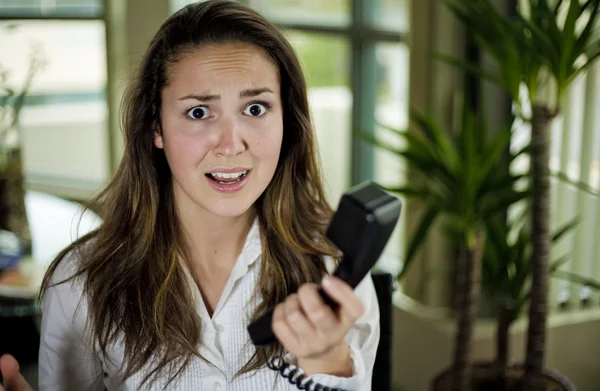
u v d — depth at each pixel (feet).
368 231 2.17
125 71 4.10
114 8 11.39
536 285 6.93
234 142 3.49
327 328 2.24
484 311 8.98
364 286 4.24
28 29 11.91
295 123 4.01
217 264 4.15
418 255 9.42
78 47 12.42
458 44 8.70
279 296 4.11
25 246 8.37
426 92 8.96
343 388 2.76
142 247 4.03
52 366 4.24
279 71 3.74
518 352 8.92
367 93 10.78
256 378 4.02
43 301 4.29
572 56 6.23
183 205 4.00
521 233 7.29
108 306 4.02
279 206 4.12
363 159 11.03
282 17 11.05
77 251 4.29
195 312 4.04
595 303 8.88
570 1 5.97
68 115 12.87
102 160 13.04
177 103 3.54
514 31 6.34
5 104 8.36
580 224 8.45
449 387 7.29
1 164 8.26
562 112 8.10
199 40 3.57
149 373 4.02
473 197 6.75
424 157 6.91
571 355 8.85
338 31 10.66
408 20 9.05
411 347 9.67
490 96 8.55
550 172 6.66
